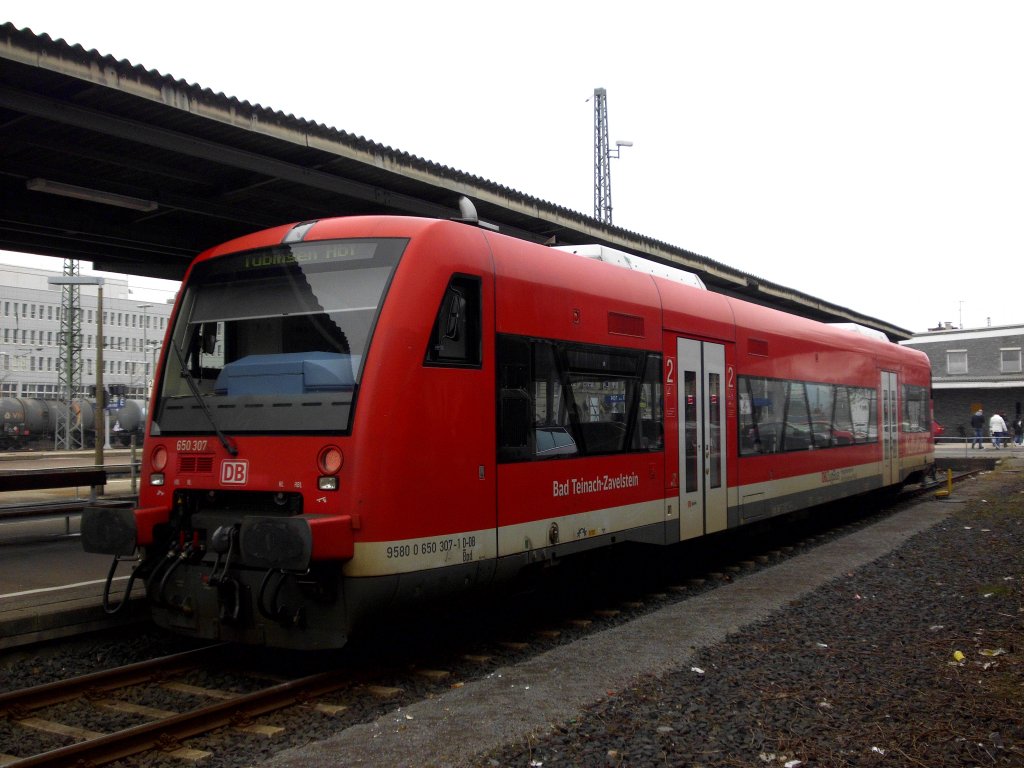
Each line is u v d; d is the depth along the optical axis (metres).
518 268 7.72
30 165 9.86
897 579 10.08
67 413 52.34
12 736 5.63
